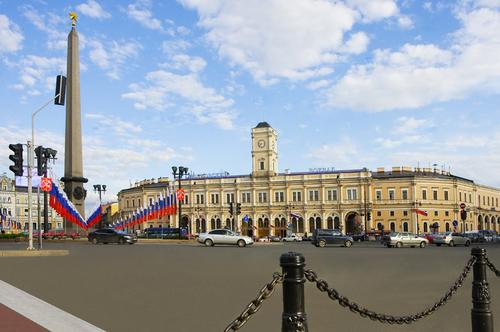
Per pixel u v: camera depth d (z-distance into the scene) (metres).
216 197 114.38
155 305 10.66
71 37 45.91
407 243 49.47
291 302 3.92
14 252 25.47
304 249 41.22
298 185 107.69
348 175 104.06
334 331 8.46
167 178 126.25
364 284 14.66
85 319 9.11
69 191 47.56
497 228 124.00
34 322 8.62
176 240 54.88
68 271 17.73
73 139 47.09
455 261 24.16
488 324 6.97
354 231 102.06
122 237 48.41
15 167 24.67
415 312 10.12
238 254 30.02
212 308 10.33
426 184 101.00
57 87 30.94
